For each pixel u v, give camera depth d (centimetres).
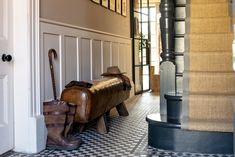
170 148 323
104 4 555
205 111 330
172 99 341
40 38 338
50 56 348
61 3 389
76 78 433
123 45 681
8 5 314
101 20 541
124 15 694
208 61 365
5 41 310
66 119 335
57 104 331
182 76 371
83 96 339
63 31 393
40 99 337
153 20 1012
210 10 403
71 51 419
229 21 385
